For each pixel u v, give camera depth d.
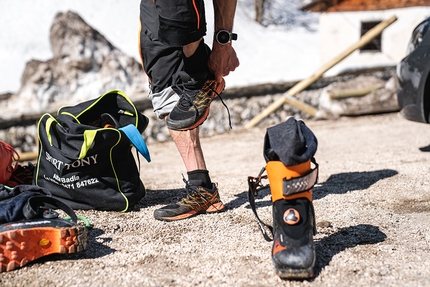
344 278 2.37
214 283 2.36
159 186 4.52
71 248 2.55
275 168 2.39
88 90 11.27
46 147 3.44
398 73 5.45
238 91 10.04
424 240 2.82
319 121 10.09
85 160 3.34
